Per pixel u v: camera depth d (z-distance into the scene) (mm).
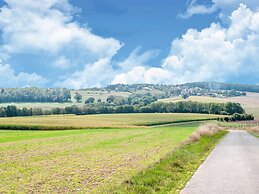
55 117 143750
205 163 22859
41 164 23516
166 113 180750
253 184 15445
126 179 15594
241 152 30328
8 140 50156
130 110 195000
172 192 13914
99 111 188375
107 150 33000
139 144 40125
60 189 15195
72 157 27391
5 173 19797
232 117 166625
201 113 192875
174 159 22406
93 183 16359
